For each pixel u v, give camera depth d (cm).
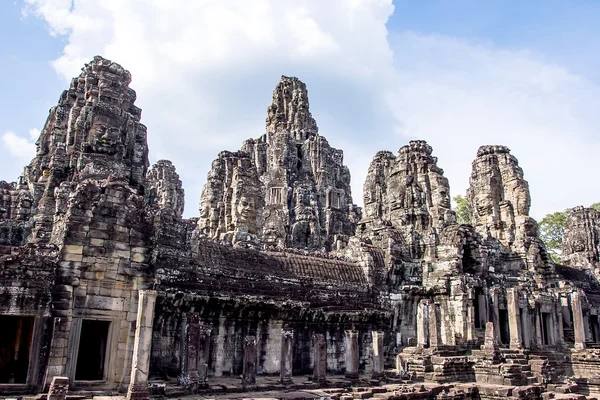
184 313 2778
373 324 3806
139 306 2097
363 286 3938
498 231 5538
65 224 2164
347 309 3619
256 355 2789
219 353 2914
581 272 6106
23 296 1992
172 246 2866
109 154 2995
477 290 4312
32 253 2058
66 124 3594
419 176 5419
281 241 5528
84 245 2170
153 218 2383
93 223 2206
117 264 2228
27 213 3422
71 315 2089
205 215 5525
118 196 2294
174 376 2672
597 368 4219
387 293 4116
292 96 9538
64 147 3325
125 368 2158
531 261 5088
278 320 3206
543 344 4484
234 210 5050
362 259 4091
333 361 3475
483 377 3391
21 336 2144
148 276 2295
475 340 3956
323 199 8081
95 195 2241
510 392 2997
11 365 2120
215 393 2417
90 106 3269
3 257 2002
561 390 3325
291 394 2445
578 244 6781
